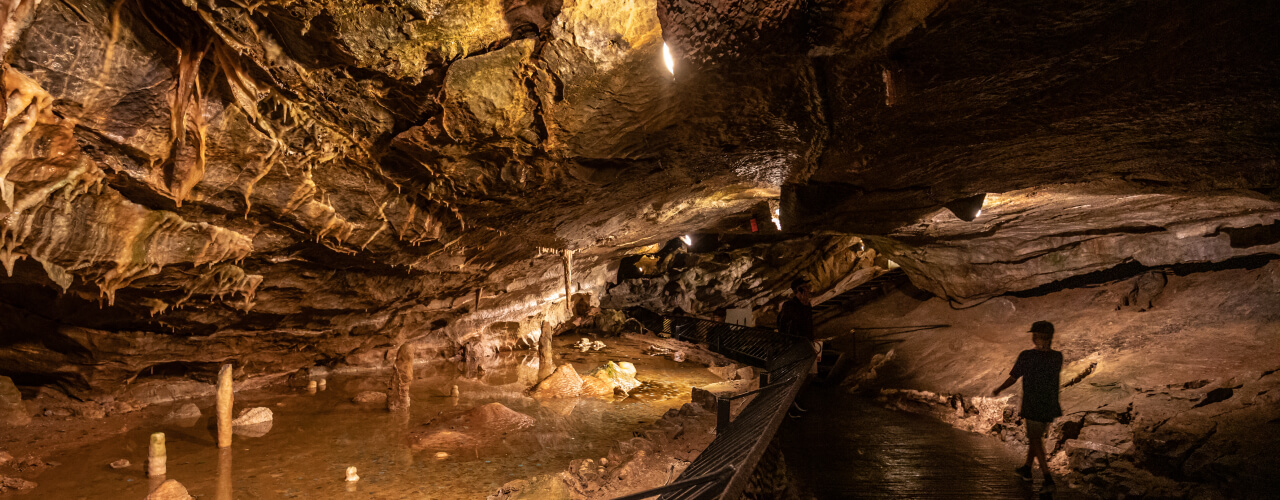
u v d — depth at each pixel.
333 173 5.33
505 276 12.76
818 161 5.93
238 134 4.41
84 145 4.11
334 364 11.74
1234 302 8.98
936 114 4.20
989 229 11.23
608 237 11.78
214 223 5.71
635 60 3.84
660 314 20.23
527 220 7.78
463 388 11.01
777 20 3.19
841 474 6.44
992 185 6.59
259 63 3.74
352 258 7.79
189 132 4.21
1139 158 5.22
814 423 8.85
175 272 6.23
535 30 3.68
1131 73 3.31
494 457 7.09
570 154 5.18
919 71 3.42
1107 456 6.41
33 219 4.34
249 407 8.95
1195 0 2.53
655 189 7.52
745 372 12.84
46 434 7.08
